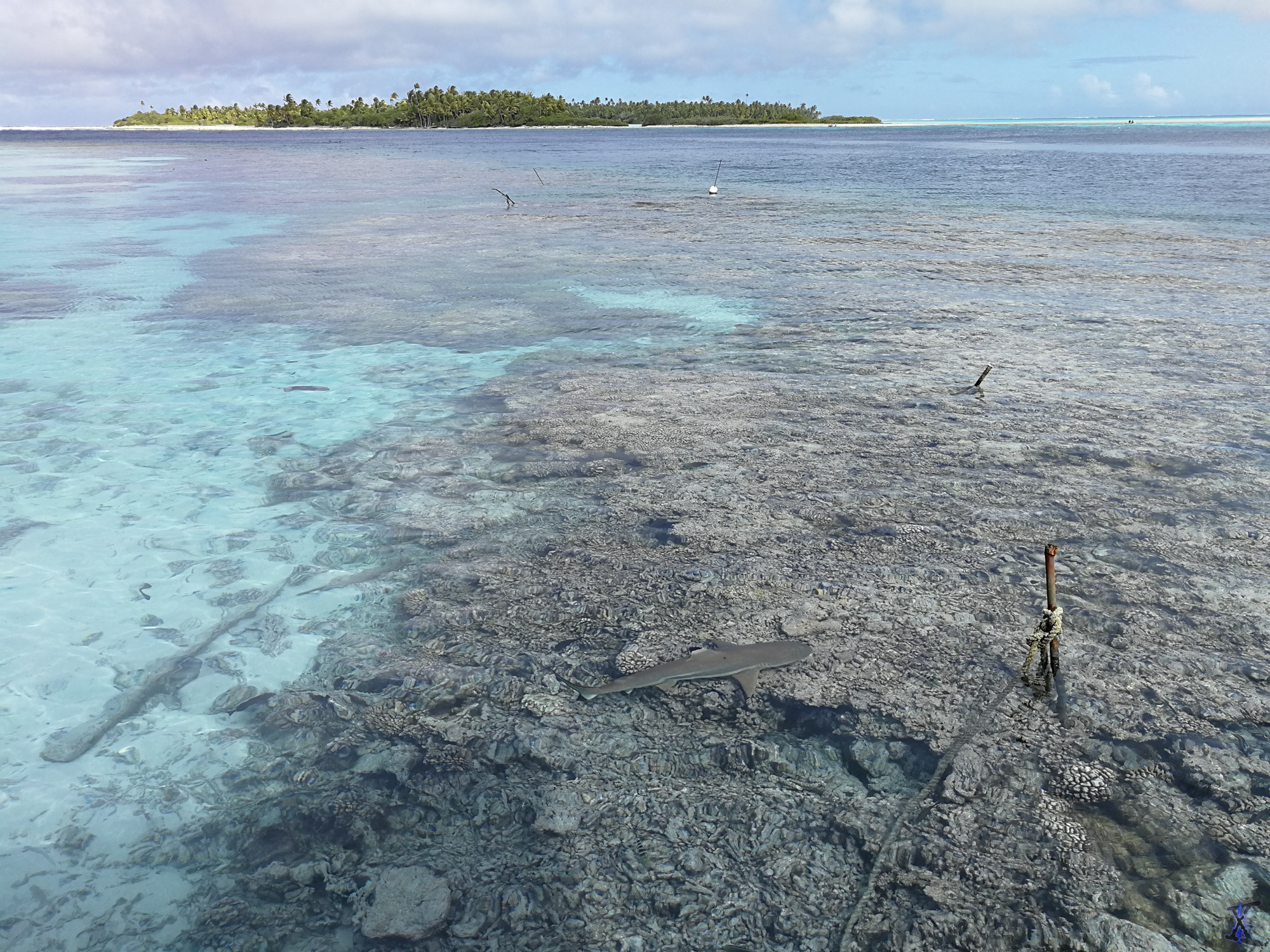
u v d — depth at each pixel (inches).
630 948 169.6
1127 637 263.6
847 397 496.1
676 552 320.2
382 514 356.8
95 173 2524.6
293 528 346.3
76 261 956.6
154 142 6097.4
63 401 495.2
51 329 656.4
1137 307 720.3
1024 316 693.3
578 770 217.2
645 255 1005.8
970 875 184.4
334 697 247.0
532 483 384.5
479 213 1453.0
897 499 360.2
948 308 722.8
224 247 1066.1
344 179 2250.2
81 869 189.6
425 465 405.7
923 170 2600.9
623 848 193.5
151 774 218.7
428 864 190.9
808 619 275.4
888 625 272.1
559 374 549.3
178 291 796.6
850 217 1374.3
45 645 270.4
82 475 394.6
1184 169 2596.0
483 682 251.6
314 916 178.1
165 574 311.9
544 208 1521.9
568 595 293.3
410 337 641.6
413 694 247.0
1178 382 518.0
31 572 312.7
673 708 239.1
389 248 1061.1
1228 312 701.3
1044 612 239.0
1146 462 396.5
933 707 235.0
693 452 416.2
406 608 289.6
